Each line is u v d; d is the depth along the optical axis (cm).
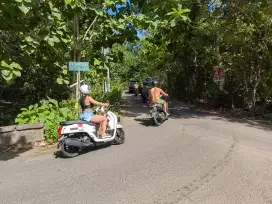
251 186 568
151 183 588
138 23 1316
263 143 907
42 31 930
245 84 1762
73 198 533
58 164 732
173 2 1325
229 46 1811
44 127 954
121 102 2375
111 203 507
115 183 595
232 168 669
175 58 2472
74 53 1326
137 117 1517
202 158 745
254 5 1499
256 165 691
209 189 554
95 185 589
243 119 1429
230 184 578
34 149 876
